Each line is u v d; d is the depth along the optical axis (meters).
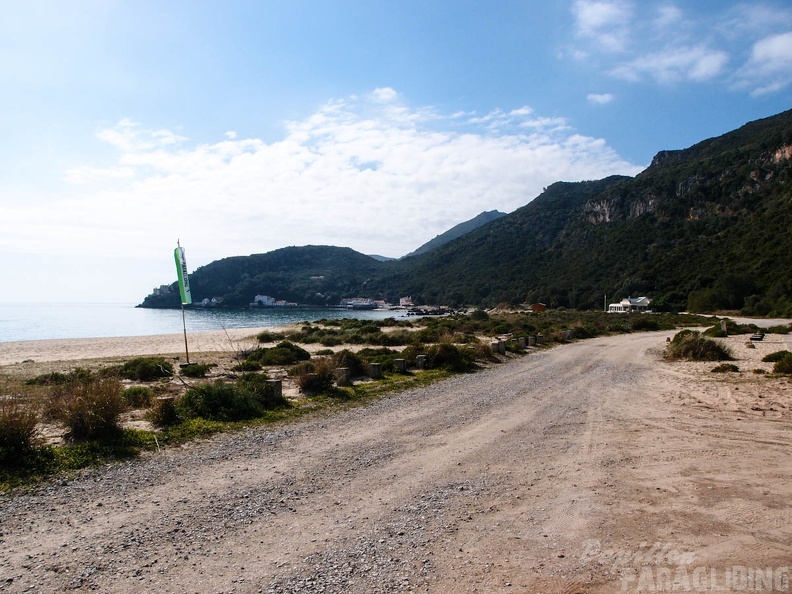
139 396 10.63
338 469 6.18
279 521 4.56
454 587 3.40
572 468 6.14
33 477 5.67
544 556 3.85
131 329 58.50
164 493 5.29
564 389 12.90
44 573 3.56
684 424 8.64
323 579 3.51
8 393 10.15
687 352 20.69
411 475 5.93
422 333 30.25
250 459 6.62
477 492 5.32
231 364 19.41
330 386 12.16
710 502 4.88
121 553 3.90
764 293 64.44
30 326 65.69
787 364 14.70
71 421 7.12
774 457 6.49
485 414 9.70
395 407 10.48
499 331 39.00
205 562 3.76
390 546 4.04
